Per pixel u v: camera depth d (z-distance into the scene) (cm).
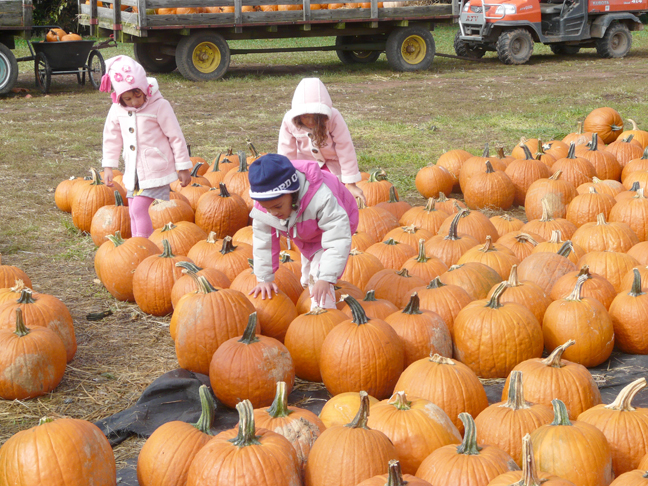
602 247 525
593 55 2356
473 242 519
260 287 407
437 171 772
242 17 1670
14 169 888
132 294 501
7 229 661
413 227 551
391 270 451
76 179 734
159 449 271
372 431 258
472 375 322
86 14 1831
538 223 570
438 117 1298
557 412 271
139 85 535
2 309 387
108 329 459
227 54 1725
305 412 284
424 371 319
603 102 1439
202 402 280
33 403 359
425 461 255
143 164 555
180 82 1689
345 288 422
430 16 1908
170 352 425
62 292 522
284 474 244
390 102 1474
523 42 2094
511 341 372
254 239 393
